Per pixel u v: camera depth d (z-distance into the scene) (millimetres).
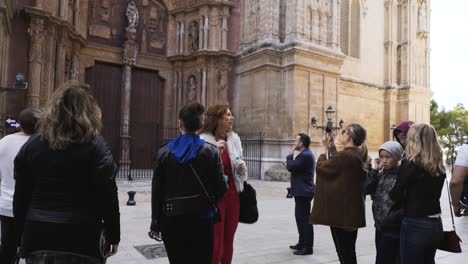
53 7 18594
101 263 2965
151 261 6289
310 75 22875
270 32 22891
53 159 2787
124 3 24219
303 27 22812
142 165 24547
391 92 30938
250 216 5203
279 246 7461
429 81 32594
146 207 11906
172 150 3838
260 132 22641
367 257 6793
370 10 30562
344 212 5023
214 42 24734
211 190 3883
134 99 24656
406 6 31656
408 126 5082
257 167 22797
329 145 5578
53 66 18734
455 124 54906
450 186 4129
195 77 25422
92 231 2861
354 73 29016
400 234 4176
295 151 7102
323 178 5238
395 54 31766
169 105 25828
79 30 21875
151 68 25203
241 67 24875
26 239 2781
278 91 23000
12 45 17484
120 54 23812
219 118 4797
